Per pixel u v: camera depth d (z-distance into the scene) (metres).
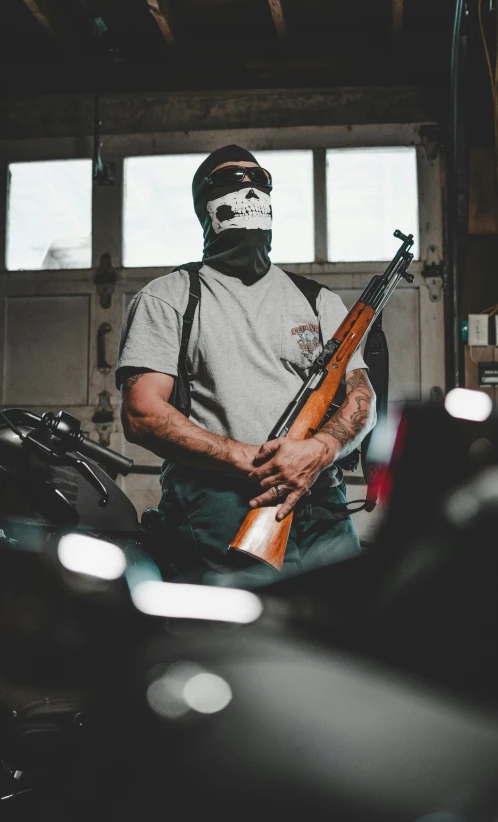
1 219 4.50
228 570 1.59
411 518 0.96
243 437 1.68
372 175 4.39
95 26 4.22
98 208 4.45
